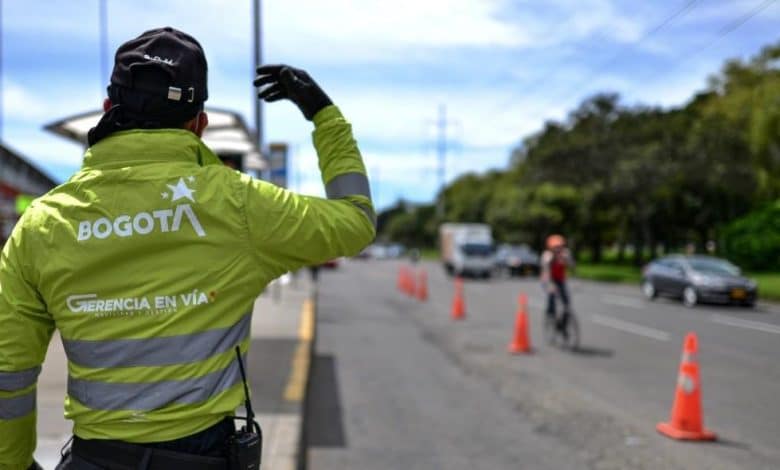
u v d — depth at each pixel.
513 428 6.76
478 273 36.22
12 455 1.79
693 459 5.69
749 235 35.84
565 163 41.28
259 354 9.27
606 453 5.89
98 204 1.71
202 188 1.73
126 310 1.68
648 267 23.19
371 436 6.53
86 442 1.72
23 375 1.73
